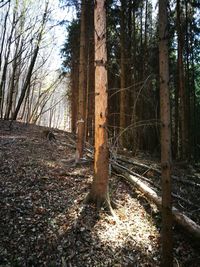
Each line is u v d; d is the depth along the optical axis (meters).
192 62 16.11
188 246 5.64
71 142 13.26
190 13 15.24
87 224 5.79
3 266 4.45
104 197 6.48
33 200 6.38
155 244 5.58
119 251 5.22
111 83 18.19
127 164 10.43
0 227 5.27
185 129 14.34
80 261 4.85
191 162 14.27
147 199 7.25
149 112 15.83
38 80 29.89
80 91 9.52
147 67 15.12
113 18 14.20
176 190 8.84
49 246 5.04
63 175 8.04
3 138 11.39
